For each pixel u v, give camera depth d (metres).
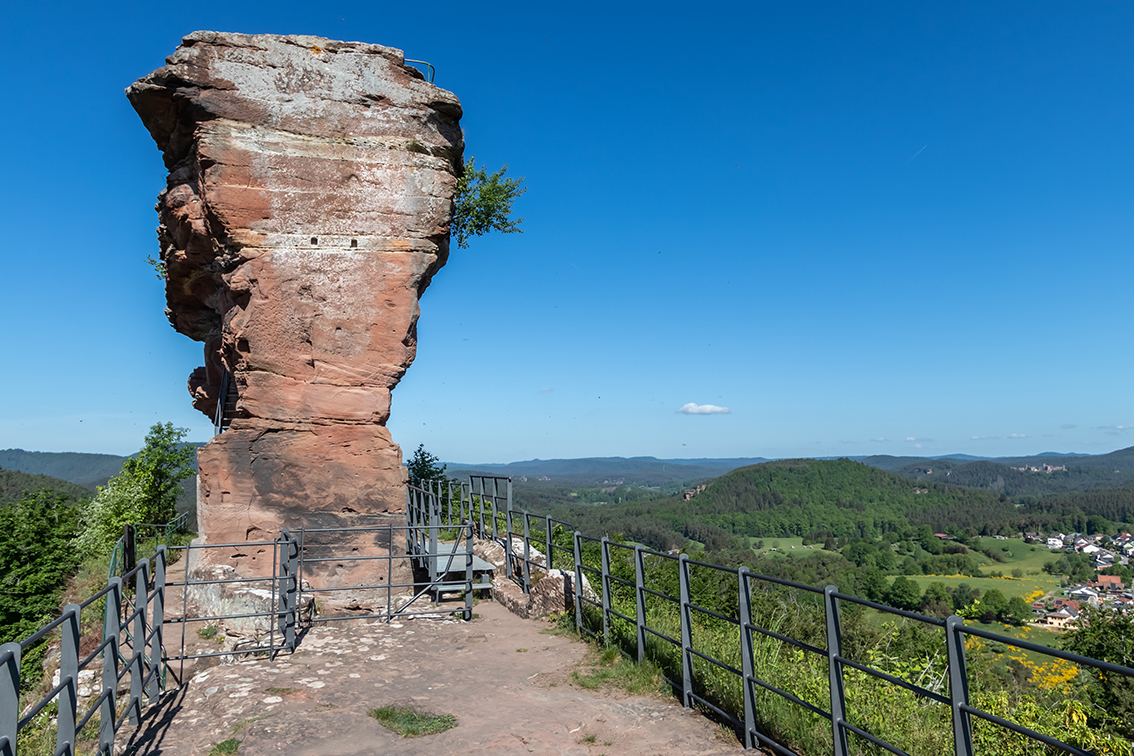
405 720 6.47
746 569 5.79
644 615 7.91
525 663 8.32
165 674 7.97
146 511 22.86
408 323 12.49
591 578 13.07
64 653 4.73
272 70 12.05
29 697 10.87
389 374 12.29
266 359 11.63
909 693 6.96
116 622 5.90
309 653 8.74
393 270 12.46
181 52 11.61
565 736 6.10
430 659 8.48
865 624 9.61
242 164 11.70
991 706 6.63
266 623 9.92
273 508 11.42
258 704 6.92
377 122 12.63
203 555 11.02
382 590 11.65
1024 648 3.49
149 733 6.55
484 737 6.11
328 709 6.80
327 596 11.34
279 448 11.56
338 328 12.09
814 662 8.05
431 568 11.08
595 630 9.36
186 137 12.34
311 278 11.98
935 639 8.96
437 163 12.98
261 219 11.78
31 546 20.30
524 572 11.55
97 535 21.64
